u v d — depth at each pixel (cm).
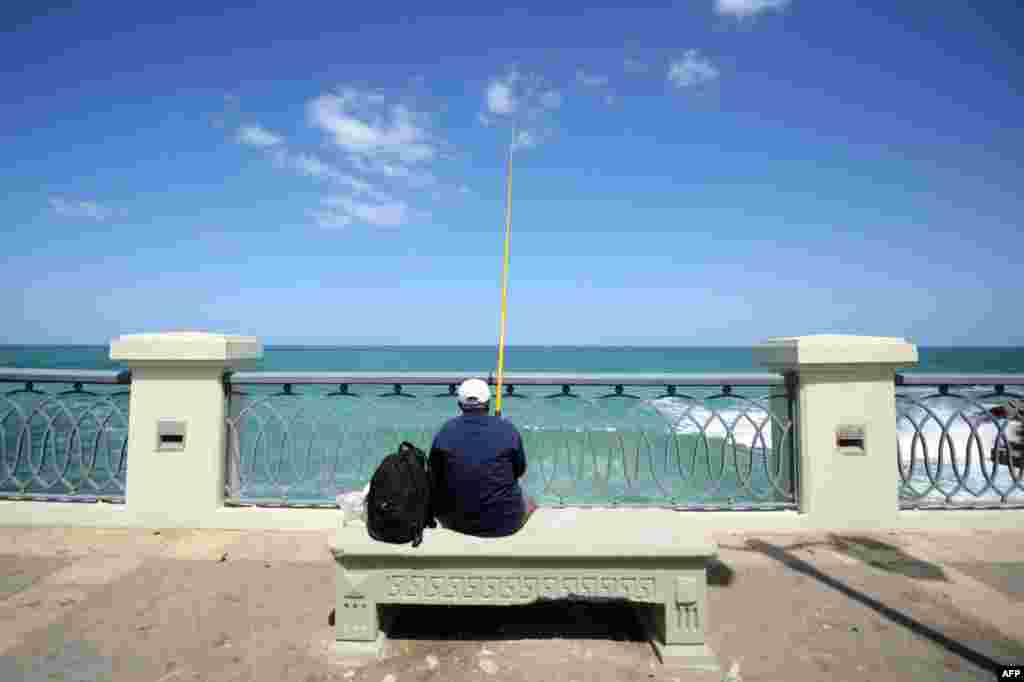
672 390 438
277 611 290
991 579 334
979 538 402
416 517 247
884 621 282
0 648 250
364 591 248
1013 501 429
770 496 438
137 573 338
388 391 446
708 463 443
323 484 437
